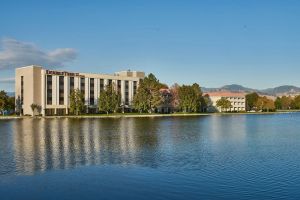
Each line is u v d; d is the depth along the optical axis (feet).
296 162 134.10
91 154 152.76
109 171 116.78
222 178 107.04
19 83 600.39
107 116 564.71
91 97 637.71
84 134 246.88
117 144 189.37
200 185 98.84
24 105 587.68
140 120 463.01
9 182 101.76
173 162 133.59
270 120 506.07
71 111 579.48
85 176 109.09
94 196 88.79
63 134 246.06
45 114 573.74
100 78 650.43
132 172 114.62
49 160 137.08
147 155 150.61
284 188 95.76
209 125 363.97
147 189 94.89
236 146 184.24
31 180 104.17
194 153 157.17
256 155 151.74
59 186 97.50
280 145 189.88
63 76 595.88
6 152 157.48
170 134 252.83
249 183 101.14
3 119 483.92
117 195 89.61
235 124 390.21
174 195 89.81
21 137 223.92
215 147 179.22
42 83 572.92
